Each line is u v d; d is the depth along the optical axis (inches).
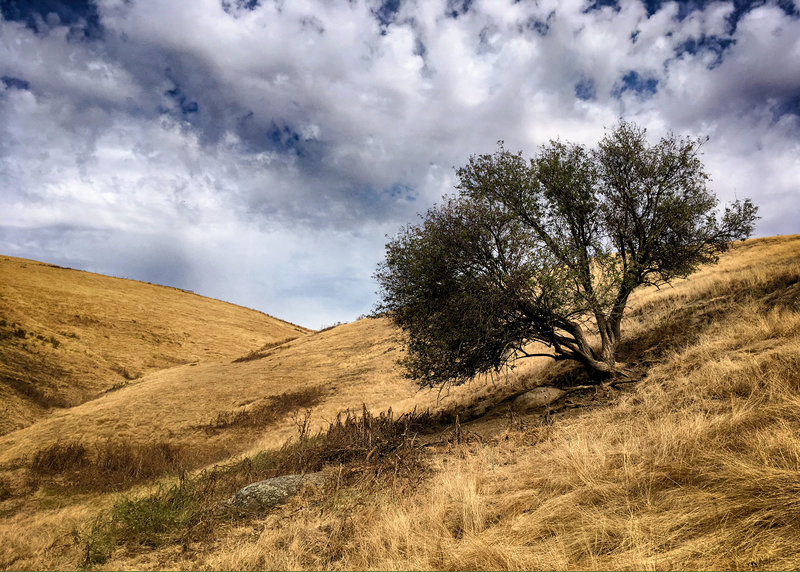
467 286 459.8
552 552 129.1
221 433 941.2
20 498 643.5
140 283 3602.4
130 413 1069.1
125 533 255.3
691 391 270.2
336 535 194.5
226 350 2516.0
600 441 227.0
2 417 1201.4
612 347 477.4
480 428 438.0
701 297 602.2
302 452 390.0
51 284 2625.5
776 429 165.2
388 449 356.2
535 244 460.4
